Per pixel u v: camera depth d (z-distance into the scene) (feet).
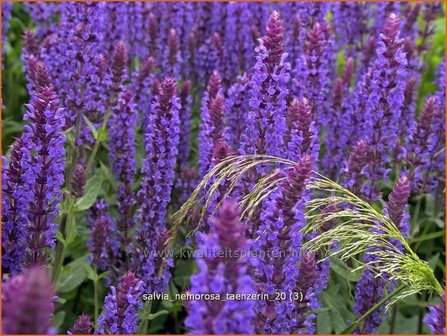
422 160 4.51
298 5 5.00
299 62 4.37
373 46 5.10
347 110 4.62
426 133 4.48
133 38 5.34
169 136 4.15
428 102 4.47
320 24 4.82
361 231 3.67
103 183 4.82
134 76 4.91
